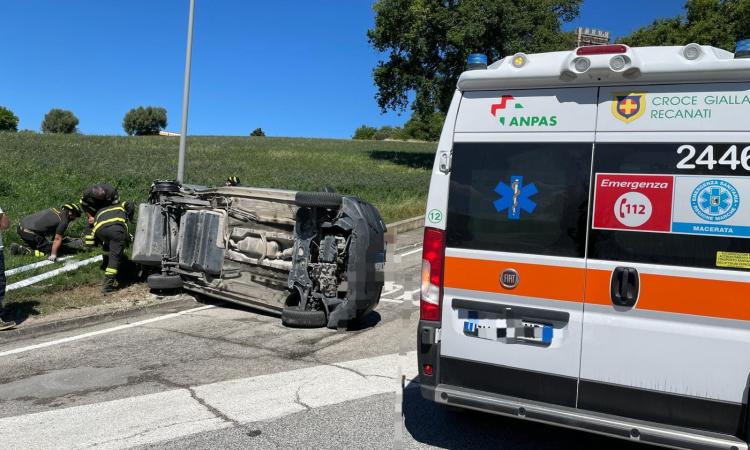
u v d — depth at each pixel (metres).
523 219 3.59
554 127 3.54
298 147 45.28
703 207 3.16
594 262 3.38
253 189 7.44
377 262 7.00
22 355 6.05
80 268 9.15
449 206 3.79
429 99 35.56
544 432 4.25
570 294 3.44
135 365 5.70
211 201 8.09
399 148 50.00
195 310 7.92
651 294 3.24
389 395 4.89
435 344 3.80
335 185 20.50
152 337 6.64
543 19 34.19
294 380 5.23
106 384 5.19
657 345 3.22
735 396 3.06
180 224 8.38
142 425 4.32
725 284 3.08
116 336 6.70
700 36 32.56
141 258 8.42
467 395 3.68
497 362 3.64
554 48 33.22
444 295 3.79
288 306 7.21
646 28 36.88
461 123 3.80
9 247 10.02
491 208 3.68
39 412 4.58
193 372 5.47
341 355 5.96
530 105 3.61
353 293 6.76
